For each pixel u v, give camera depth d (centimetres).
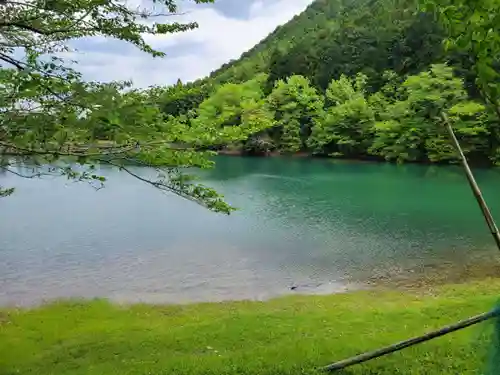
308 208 2252
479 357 538
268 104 5272
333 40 6456
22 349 766
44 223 2061
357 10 9425
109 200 2595
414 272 1320
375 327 748
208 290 1235
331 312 883
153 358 670
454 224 1858
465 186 2733
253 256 1530
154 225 1984
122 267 1451
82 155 407
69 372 639
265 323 800
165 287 1267
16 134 324
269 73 6831
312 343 654
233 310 1013
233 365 584
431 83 3553
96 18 443
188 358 632
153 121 360
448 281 1224
